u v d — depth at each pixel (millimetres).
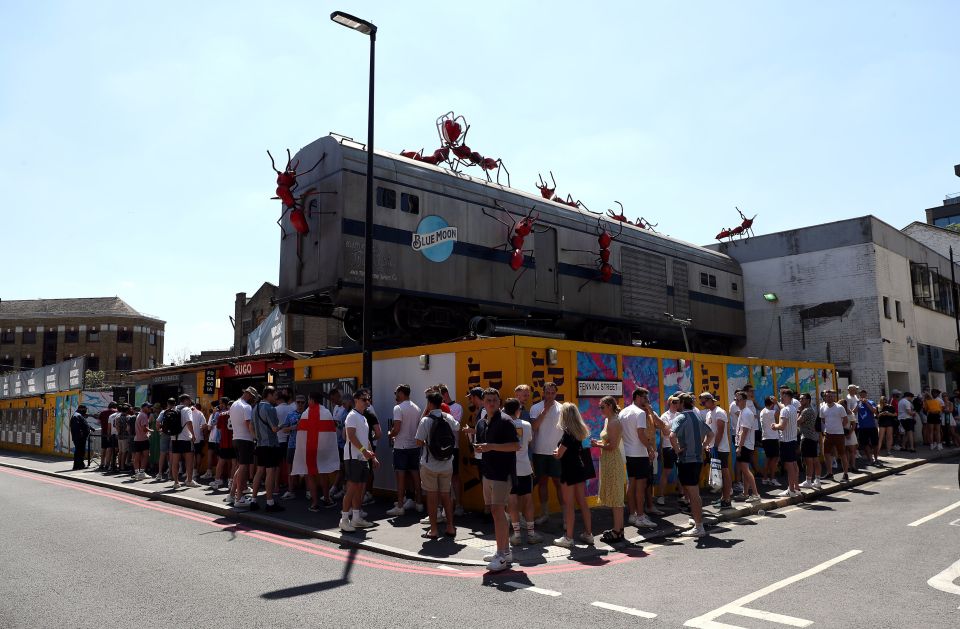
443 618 4699
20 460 20750
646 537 7504
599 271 17641
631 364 10781
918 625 4391
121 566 6320
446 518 7520
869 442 14797
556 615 4750
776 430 10852
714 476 9336
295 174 13320
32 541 7562
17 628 4500
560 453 7035
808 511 9438
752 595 5180
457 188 14555
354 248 12500
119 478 14141
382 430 10445
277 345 17203
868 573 5793
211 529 8336
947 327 28672
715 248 26484
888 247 23750
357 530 7781
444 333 14945
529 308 15680
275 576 5941
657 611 4820
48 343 59969
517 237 15078
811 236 23922
